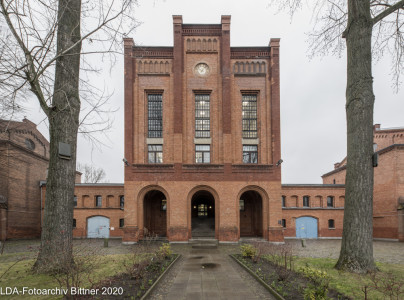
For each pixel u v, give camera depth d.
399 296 7.85
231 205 24.33
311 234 31.80
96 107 10.57
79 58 11.81
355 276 10.09
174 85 25.64
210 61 26.45
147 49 26.38
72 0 11.06
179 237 23.69
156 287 9.41
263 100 26.34
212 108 26.00
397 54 13.98
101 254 15.78
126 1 10.18
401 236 28.89
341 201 32.56
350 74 12.14
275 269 11.73
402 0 11.70
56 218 10.62
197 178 24.64
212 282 10.27
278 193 24.75
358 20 11.98
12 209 28.75
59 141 11.09
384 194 31.41
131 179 24.58
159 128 26.09
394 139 36.62
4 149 25.89
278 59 26.30
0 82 8.63
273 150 25.33
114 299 7.65
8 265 12.34
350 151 11.77
